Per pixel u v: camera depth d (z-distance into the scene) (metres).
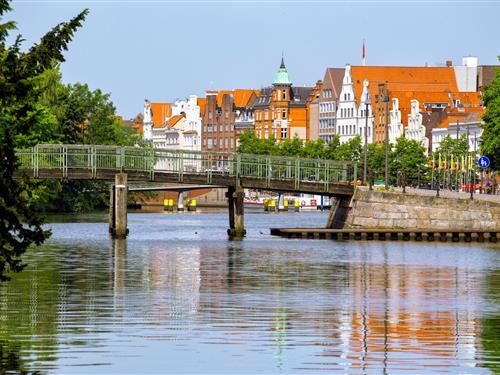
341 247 132.50
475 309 73.69
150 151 147.88
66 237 147.50
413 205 150.25
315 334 63.22
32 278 90.19
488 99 176.25
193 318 68.44
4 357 56.56
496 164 175.50
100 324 65.88
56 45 53.56
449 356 57.66
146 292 81.38
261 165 152.50
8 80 52.56
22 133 53.53
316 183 153.25
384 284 88.81
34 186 54.06
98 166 147.00
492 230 146.38
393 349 59.22
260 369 54.56
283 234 154.38
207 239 147.12
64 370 54.06
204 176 150.12
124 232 146.00
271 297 79.19
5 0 52.97
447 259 115.00
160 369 54.41
